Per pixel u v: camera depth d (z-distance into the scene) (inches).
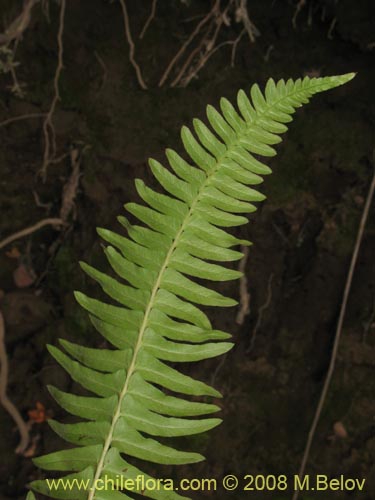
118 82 129.1
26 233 133.3
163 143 127.3
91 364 32.7
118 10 127.6
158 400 32.6
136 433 32.4
